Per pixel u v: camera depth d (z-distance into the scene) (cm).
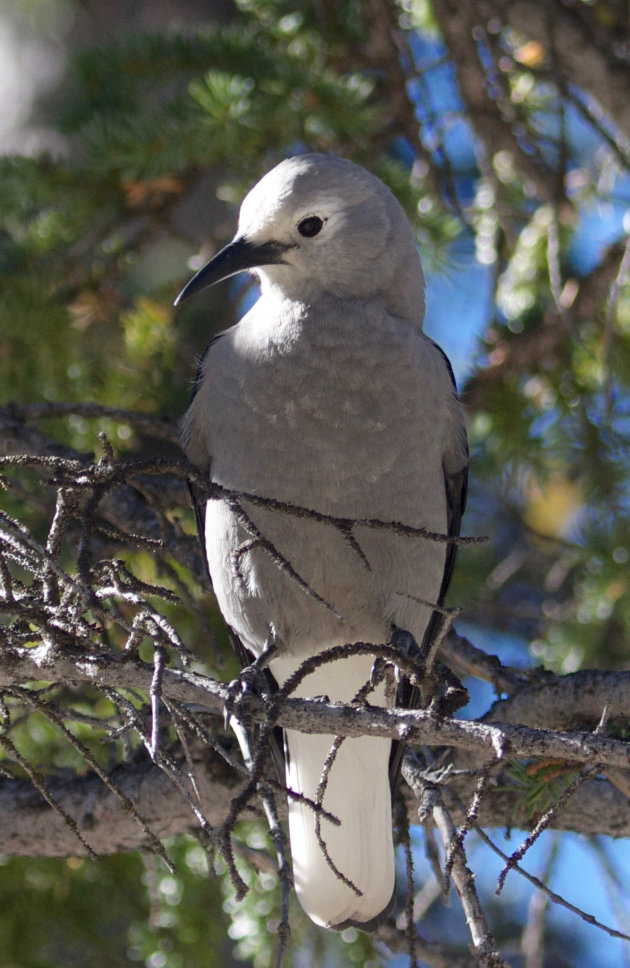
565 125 805
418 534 473
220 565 665
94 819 656
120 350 885
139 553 761
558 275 757
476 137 853
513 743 443
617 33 909
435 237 883
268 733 458
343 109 813
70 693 716
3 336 862
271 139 819
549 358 909
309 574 649
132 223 895
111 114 845
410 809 687
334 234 686
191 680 483
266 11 907
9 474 771
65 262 866
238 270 694
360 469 639
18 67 1252
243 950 779
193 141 812
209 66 856
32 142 1221
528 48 942
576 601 930
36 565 472
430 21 942
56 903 816
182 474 471
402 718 458
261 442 643
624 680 627
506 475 920
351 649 467
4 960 801
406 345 652
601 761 434
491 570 1020
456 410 708
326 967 807
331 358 643
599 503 896
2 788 674
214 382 672
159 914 771
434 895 741
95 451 859
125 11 1262
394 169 866
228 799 645
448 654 688
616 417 902
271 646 661
